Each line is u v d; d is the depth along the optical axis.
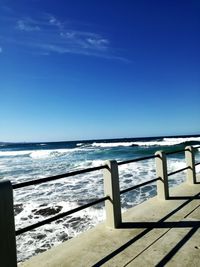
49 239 6.65
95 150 47.72
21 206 9.94
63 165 25.52
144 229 4.20
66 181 14.27
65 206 9.70
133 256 3.36
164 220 4.57
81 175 15.94
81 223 7.57
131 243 3.72
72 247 3.68
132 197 10.34
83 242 3.82
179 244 3.62
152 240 3.79
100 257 3.37
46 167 24.38
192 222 4.42
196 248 3.49
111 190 4.30
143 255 3.37
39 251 6.06
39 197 11.16
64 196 11.16
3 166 27.00
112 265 3.17
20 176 19.03
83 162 27.55
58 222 7.74
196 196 5.97
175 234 3.96
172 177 13.55
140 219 4.65
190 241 3.70
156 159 5.88
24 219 8.50
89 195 11.12
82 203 9.96
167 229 4.16
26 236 6.89
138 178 14.28
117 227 4.31
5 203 2.77
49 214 8.91
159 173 5.85
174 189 6.69
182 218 4.63
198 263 3.12
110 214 4.32
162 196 5.82
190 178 7.26
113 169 4.33
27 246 6.33
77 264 3.24
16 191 12.45
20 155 46.97
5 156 45.44
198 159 22.83
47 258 3.41
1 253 2.72
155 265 3.12
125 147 52.62
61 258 3.40
